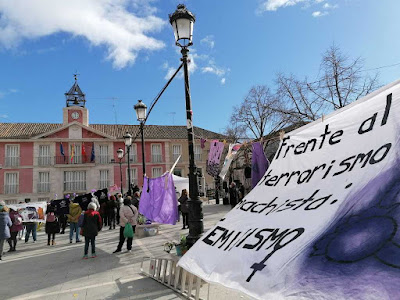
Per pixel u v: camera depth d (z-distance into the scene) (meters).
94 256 7.29
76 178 29.50
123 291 4.56
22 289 5.03
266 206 2.74
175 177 14.06
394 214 1.69
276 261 1.91
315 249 1.79
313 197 2.41
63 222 13.18
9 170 27.67
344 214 1.97
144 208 9.30
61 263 6.91
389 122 2.38
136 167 31.28
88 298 4.36
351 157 2.47
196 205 5.01
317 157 2.85
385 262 1.46
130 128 34.06
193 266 2.49
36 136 28.59
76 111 30.73
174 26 5.66
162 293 4.37
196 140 33.41
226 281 2.08
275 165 3.33
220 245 2.53
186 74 5.66
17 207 11.51
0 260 7.87
